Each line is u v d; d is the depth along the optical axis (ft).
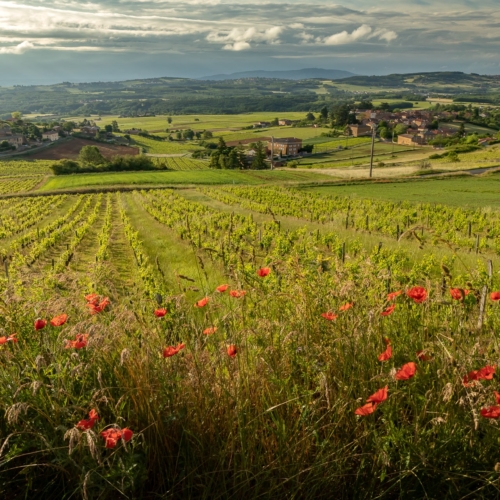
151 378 8.95
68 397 8.38
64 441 7.83
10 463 8.04
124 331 9.89
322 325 10.14
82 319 11.00
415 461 7.70
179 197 155.22
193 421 8.59
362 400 8.52
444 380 8.34
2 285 16.61
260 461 7.99
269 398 8.86
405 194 149.18
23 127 577.43
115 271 15.98
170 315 11.77
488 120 603.26
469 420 7.93
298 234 56.18
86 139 566.36
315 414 8.63
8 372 8.97
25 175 309.83
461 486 7.55
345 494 8.02
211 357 9.66
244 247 43.57
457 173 203.62
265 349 9.54
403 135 460.14
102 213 129.08
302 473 7.91
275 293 11.28
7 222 113.09
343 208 105.91
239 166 345.92
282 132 597.93
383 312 9.78
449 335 9.37
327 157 387.75
